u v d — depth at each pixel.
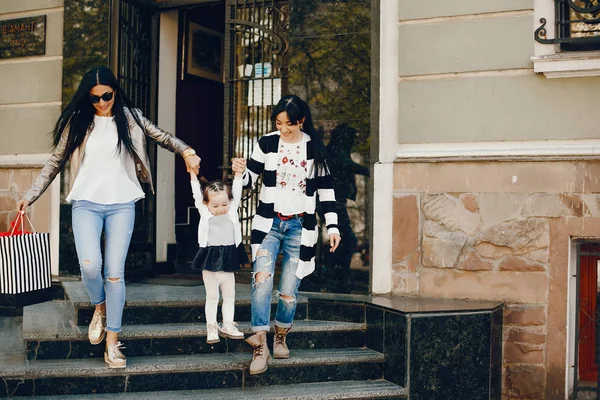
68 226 6.27
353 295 5.47
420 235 5.39
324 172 4.55
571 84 5.09
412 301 5.12
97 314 4.55
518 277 5.14
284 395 4.43
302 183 4.46
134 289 5.79
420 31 5.44
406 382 4.54
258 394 4.44
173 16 7.11
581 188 5.02
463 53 5.32
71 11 6.40
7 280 4.48
